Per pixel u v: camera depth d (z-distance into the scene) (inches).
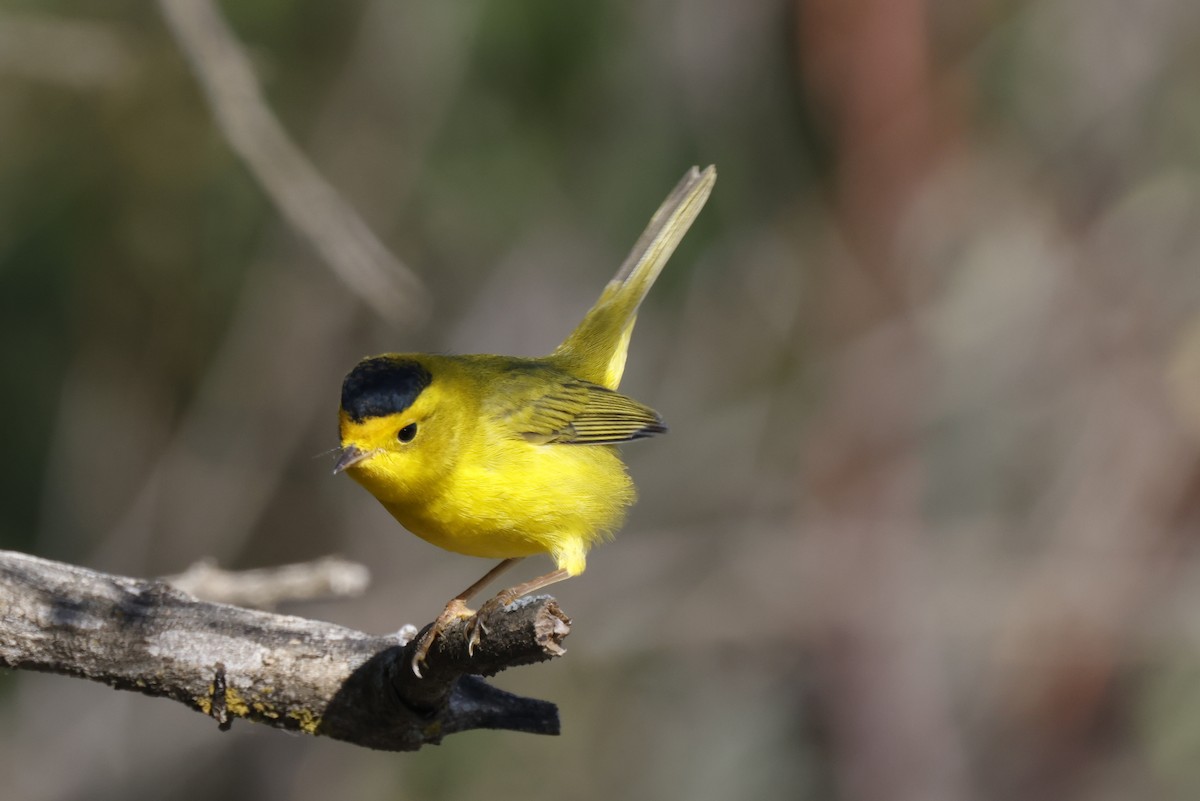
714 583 575.8
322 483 557.3
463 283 550.9
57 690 520.4
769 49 562.3
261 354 529.7
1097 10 605.9
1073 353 602.2
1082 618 580.4
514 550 304.7
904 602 569.6
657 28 531.5
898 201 578.6
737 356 589.6
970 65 588.7
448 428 287.3
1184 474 594.6
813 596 570.6
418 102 519.5
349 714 258.4
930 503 594.6
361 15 513.7
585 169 534.6
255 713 260.8
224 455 534.6
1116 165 613.9
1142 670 589.0
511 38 508.4
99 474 517.7
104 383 512.4
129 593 262.7
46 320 499.2
